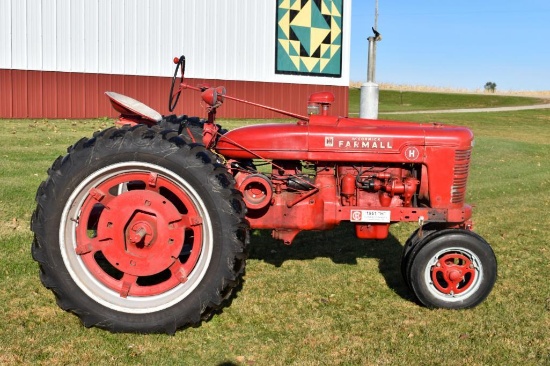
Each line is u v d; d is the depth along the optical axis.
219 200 3.41
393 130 4.08
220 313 3.77
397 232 6.08
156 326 3.41
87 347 3.23
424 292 3.89
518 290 4.31
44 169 8.50
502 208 7.56
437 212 4.03
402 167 4.17
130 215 3.46
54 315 3.63
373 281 4.49
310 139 4.04
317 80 21.61
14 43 16.55
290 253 5.20
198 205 3.45
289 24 20.86
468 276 3.96
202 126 4.67
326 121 4.21
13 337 3.29
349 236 5.85
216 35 19.73
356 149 4.04
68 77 17.44
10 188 7.09
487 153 13.32
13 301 3.80
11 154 9.66
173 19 18.91
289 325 3.61
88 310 3.41
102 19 17.73
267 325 3.60
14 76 16.67
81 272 3.47
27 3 16.58
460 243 3.84
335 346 3.33
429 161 4.04
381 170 4.17
